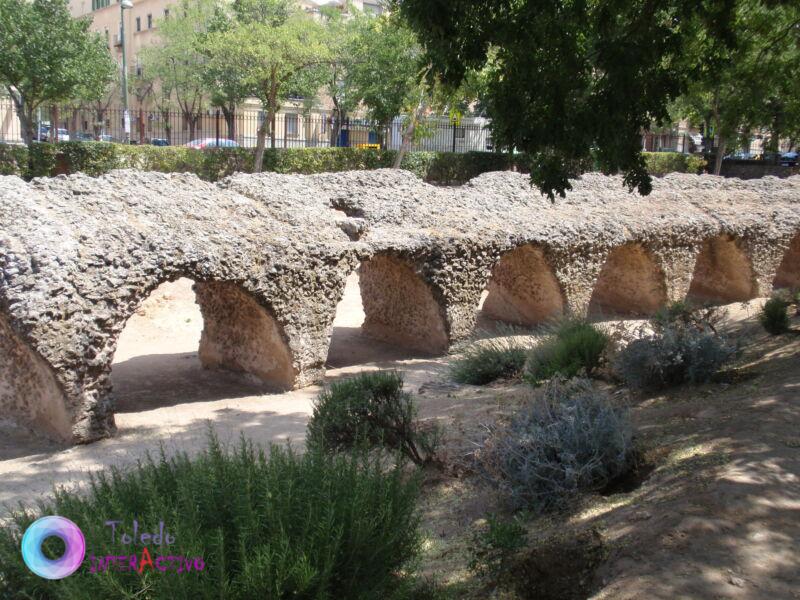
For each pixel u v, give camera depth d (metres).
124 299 9.23
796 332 10.66
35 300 8.43
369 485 3.87
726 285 19.34
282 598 3.27
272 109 23.20
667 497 4.84
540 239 15.02
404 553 3.97
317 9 37.56
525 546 4.70
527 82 8.32
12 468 8.07
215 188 12.42
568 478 5.43
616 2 8.15
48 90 23.05
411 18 7.71
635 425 6.86
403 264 13.43
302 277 11.33
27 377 9.20
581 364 9.77
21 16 22.28
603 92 8.15
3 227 9.01
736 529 4.16
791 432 5.69
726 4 8.90
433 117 30.31
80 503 3.66
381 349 14.55
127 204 10.64
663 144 43.53
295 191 13.64
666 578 3.74
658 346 8.56
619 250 17.84
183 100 40.97
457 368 11.67
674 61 9.63
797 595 3.52
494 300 17.19
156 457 8.23
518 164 28.59
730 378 8.32
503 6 8.23
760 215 19.11
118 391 11.45
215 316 12.32
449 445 7.26
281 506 3.48
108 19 49.91
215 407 10.60
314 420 7.04
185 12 37.81
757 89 14.24
